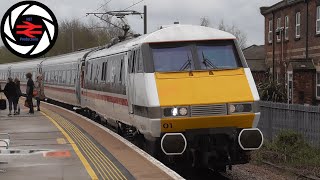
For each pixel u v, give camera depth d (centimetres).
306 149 1680
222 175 1289
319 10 2712
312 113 1727
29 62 4497
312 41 2783
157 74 1114
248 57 4172
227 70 1132
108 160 1052
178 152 1064
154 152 1139
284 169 1505
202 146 1096
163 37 1165
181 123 1062
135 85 1199
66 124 1784
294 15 3016
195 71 1126
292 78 2784
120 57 1423
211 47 1168
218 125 1084
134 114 1228
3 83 5619
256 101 1092
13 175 904
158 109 1058
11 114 2205
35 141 1355
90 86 2006
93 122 1822
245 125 1095
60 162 1034
